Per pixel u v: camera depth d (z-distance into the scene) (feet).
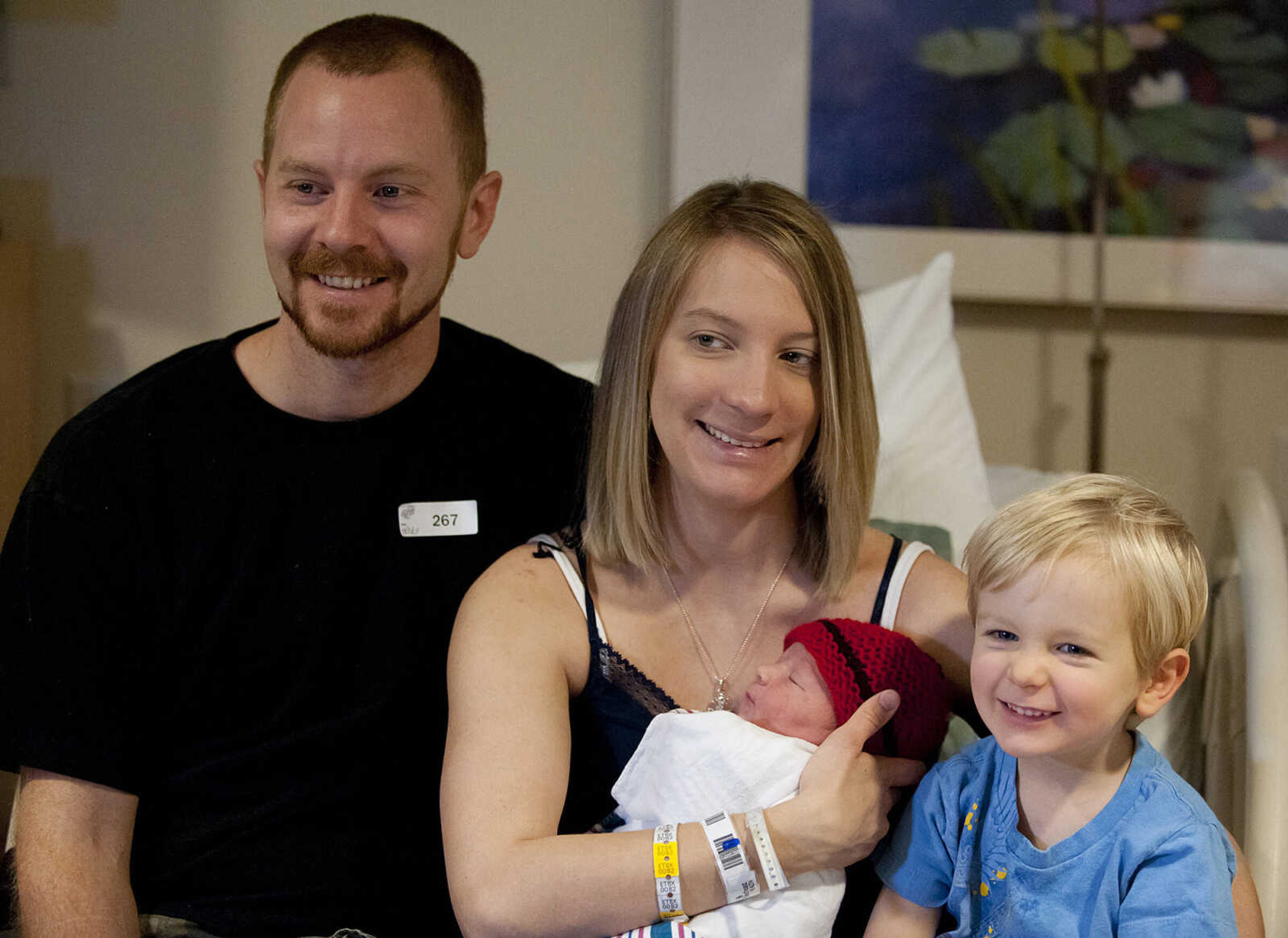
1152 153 8.50
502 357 5.91
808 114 8.36
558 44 8.35
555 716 4.73
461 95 5.49
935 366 7.59
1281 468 8.54
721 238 4.76
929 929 4.61
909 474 7.18
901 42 8.36
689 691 5.04
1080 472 8.45
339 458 5.31
